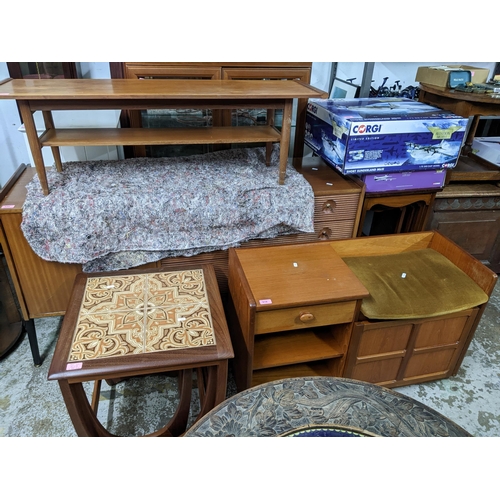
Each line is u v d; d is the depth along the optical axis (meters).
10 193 1.64
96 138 1.60
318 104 2.06
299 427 1.06
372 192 1.90
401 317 1.54
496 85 2.07
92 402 1.53
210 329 1.31
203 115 2.06
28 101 1.41
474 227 2.28
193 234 1.70
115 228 1.60
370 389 1.18
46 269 1.64
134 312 1.36
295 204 1.74
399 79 2.57
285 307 1.45
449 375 1.87
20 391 1.73
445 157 1.88
